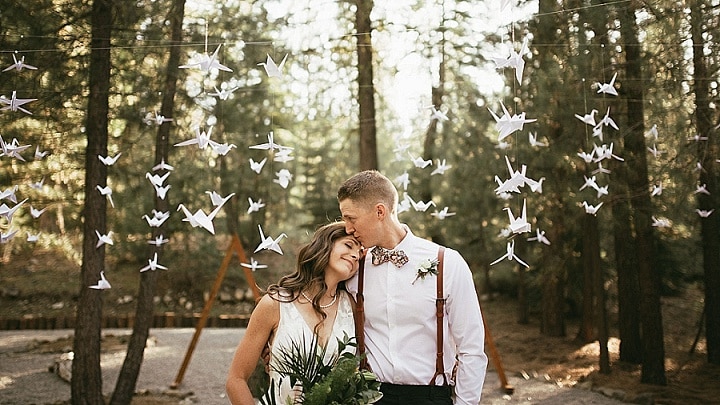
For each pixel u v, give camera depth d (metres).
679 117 7.00
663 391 8.27
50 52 6.40
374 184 2.57
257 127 12.27
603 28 6.44
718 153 6.77
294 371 2.36
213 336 13.42
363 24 9.22
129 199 8.85
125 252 15.33
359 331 2.57
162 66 6.82
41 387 8.68
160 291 16.94
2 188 7.56
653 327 8.55
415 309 2.52
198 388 8.81
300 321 2.52
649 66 6.75
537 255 11.66
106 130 6.85
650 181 7.74
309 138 16.19
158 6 6.43
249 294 17.00
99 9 6.48
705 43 6.14
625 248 9.70
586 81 7.15
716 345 9.17
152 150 8.30
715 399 7.85
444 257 2.56
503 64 2.85
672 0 6.07
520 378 9.52
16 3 6.16
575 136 8.46
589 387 8.67
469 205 11.90
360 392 2.29
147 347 11.92
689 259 12.05
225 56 6.81
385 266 2.58
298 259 2.58
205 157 12.11
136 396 8.29
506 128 2.77
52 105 6.59
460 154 11.45
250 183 14.90
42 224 13.92
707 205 8.41
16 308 16.41
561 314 12.15
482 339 2.56
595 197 8.44
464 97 11.09
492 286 16.30
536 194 9.74
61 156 7.60
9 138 6.61
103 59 6.64
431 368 2.53
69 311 16.39
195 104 7.26
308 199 15.24
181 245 17.06
